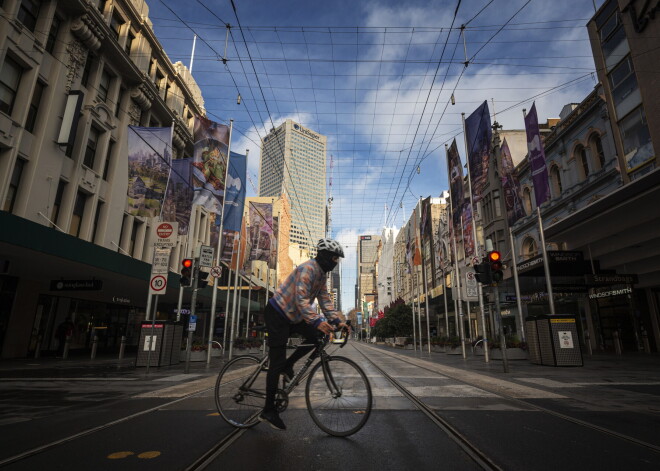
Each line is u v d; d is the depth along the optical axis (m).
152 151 16.36
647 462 2.87
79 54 17.52
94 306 22.19
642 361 13.40
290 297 3.72
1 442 3.41
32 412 4.80
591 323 22.31
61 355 17.64
